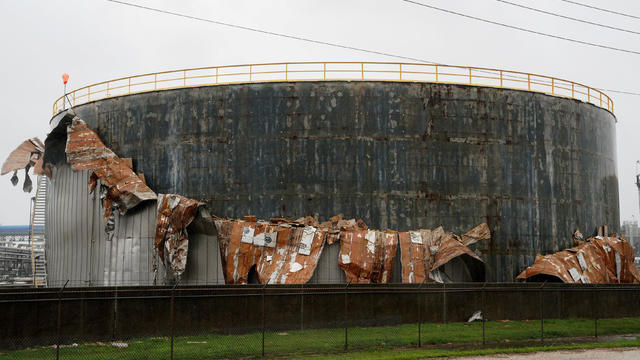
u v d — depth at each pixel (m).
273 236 37.84
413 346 26.91
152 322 26.12
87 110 46.66
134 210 40.16
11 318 23.62
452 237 39.88
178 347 24.59
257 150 41.22
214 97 42.28
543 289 34.25
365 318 29.80
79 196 43.72
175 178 42.38
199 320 26.89
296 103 41.31
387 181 40.75
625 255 44.22
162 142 43.00
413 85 41.97
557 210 44.09
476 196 41.75
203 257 38.16
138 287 26.28
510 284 33.69
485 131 42.56
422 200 40.91
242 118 41.69
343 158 40.75
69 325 24.62
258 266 37.47
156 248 38.06
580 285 35.19
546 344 28.00
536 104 44.38
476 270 39.88
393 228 40.31
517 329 31.27
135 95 44.25
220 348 24.80
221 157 41.62
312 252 37.50
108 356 22.59
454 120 42.12
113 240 40.50
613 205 49.88
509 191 42.53
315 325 28.78
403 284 30.98
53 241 47.31
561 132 45.19
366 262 37.75
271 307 28.19
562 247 43.84
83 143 42.19
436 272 38.97
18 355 22.48
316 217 40.22
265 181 40.84
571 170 45.31
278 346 25.66
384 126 41.25
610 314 35.69
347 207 40.31
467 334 29.38
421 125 41.62
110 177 41.22
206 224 38.28
